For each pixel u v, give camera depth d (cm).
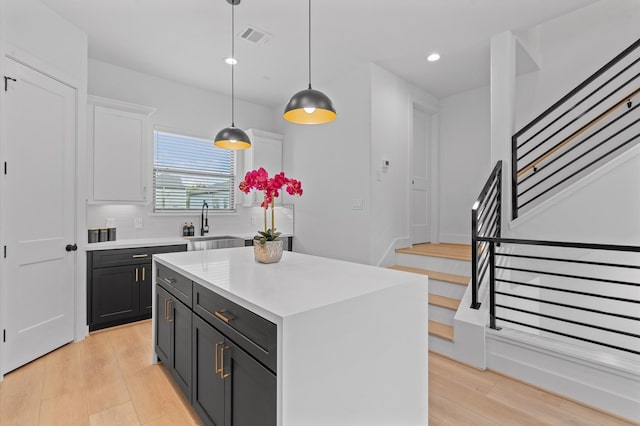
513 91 289
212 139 430
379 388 132
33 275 234
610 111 271
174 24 272
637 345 241
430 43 309
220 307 139
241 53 325
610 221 232
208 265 190
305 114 218
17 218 222
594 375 183
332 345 114
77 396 190
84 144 278
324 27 279
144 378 211
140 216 364
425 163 465
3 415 172
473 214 240
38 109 237
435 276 316
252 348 115
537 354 204
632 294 238
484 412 179
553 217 259
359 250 365
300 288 135
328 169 404
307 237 435
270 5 247
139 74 367
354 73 368
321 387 110
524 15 263
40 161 238
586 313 260
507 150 283
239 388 125
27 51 227
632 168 223
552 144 349
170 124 390
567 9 254
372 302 129
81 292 275
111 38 293
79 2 239
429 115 473
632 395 171
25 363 227
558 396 193
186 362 176
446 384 207
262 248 193
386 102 374
